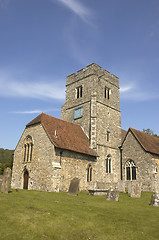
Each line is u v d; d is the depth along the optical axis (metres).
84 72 37.94
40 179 25.31
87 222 11.23
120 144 37.56
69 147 26.95
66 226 10.47
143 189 29.91
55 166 24.14
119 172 34.84
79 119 36.22
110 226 10.80
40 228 9.98
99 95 36.09
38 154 26.75
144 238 9.45
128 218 12.55
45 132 26.73
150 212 14.52
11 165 53.72
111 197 19.44
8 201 14.52
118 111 39.53
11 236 8.87
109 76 39.62
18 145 30.91
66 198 18.42
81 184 27.81
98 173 31.30
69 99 39.72
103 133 34.56
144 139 34.16
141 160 31.31
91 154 30.17
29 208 13.10
